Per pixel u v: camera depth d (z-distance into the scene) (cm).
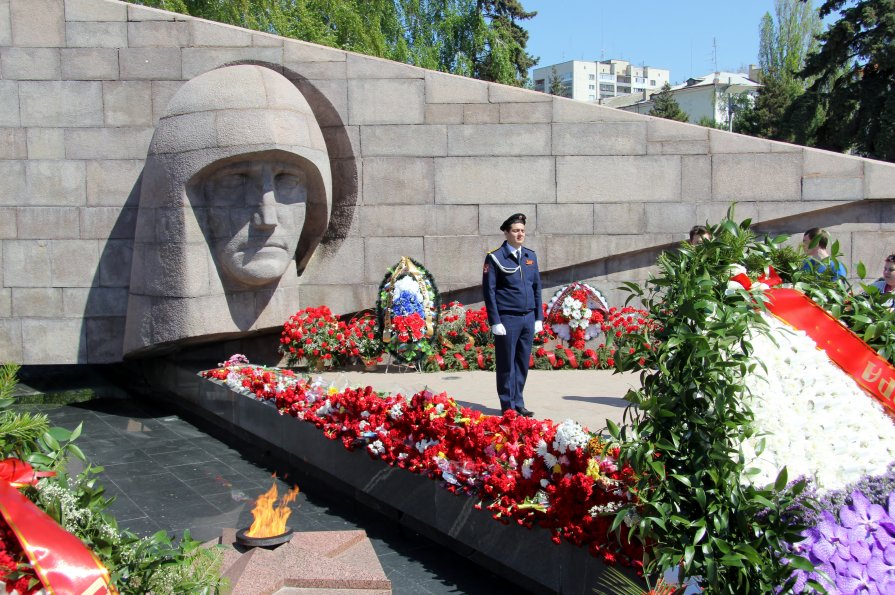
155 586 256
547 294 978
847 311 375
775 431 309
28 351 914
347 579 397
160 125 845
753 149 938
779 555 268
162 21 907
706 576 271
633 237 956
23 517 211
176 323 821
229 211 828
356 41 2277
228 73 835
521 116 950
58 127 904
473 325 938
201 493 609
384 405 566
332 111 947
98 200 911
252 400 738
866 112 2516
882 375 340
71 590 202
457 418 504
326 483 634
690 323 307
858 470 308
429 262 965
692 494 290
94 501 261
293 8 2041
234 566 407
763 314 339
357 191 958
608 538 353
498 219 959
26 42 896
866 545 268
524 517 410
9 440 257
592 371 916
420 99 949
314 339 892
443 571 462
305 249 948
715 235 339
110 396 956
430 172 956
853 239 936
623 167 951
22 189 904
